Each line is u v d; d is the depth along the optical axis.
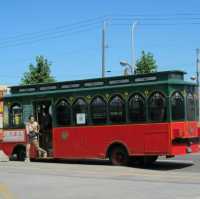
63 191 14.09
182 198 12.55
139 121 20.11
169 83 19.41
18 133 24.06
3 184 15.68
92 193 13.63
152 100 19.80
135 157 20.89
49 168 20.14
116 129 20.73
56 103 22.61
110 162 23.05
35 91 23.50
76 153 21.88
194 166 20.97
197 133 20.66
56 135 22.53
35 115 23.45
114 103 20.81
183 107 19.91
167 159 24.42
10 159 24.56
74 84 22.14
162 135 19.53
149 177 16.92
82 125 21.75
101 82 21.31
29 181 16.28
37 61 50.19
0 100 24.88
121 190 14.05
